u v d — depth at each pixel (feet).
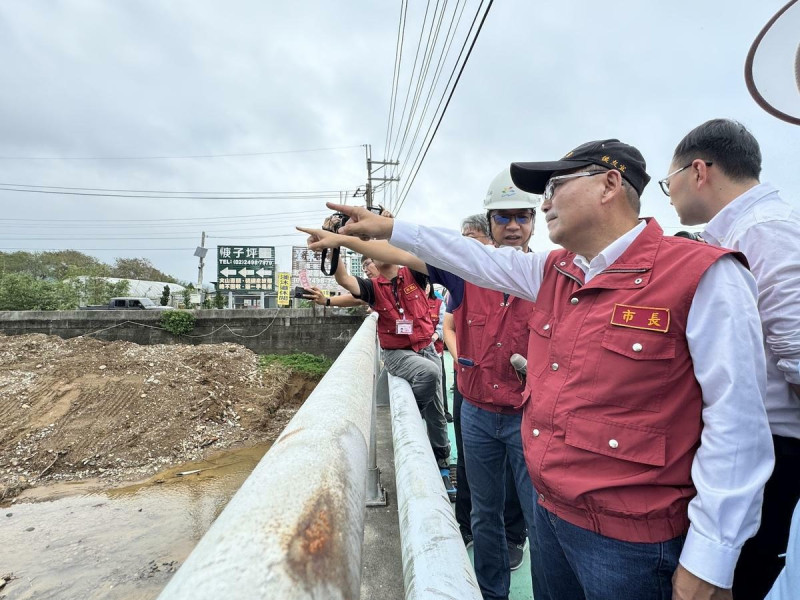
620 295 3.41
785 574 2.54
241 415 39.50
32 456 31.53
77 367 40.73
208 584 1.15
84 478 30.30
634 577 3.24
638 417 3.21
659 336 3.15
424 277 10.21
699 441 3.18
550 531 4.18
